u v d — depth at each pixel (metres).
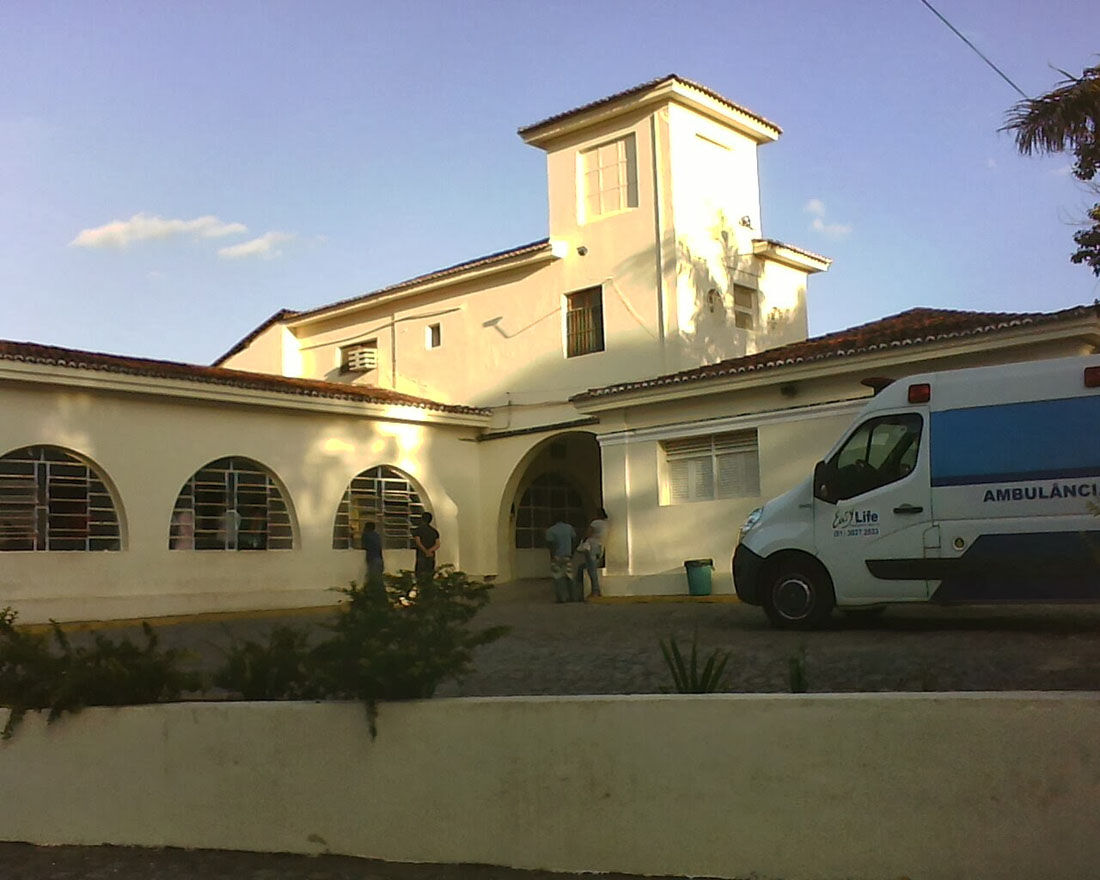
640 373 23.34
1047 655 9.27
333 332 29.81
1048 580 11.02
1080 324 14.66
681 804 5.67
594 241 24.41
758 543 12.73
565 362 24.58
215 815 6.91
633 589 19.89
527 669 10.27
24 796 7.54
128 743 7.25
